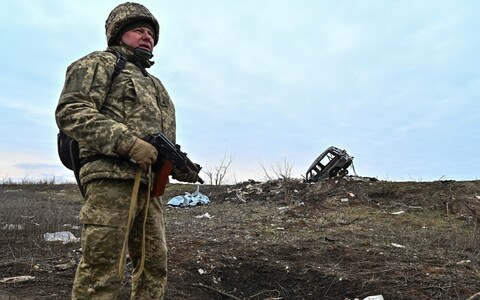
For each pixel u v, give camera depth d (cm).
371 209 1055
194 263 531
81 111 239
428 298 432
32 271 448
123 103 257
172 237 695
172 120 284
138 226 271
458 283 466
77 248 558
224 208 1185
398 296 439
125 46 277
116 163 247
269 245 646
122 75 260
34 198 1412
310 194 1223
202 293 457
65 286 413
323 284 491
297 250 617
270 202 1241
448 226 872
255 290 493
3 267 454
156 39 295
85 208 249
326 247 639
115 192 247
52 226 688
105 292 245
